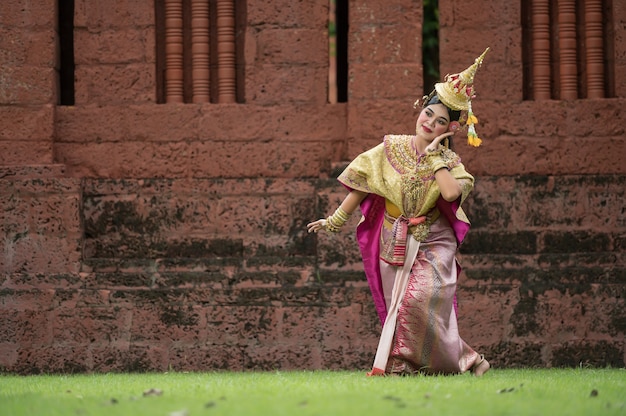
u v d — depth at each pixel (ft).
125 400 37.29
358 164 52.54
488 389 40.34
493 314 65.05
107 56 70.28
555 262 66.33
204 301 65.41
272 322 65.21
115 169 69.97
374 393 38.55
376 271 52.85
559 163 69.51
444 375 50.49
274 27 70.18
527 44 71.87
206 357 65.05
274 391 39.73
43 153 69.15
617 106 69.62
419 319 49.85
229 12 71.46
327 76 70.23
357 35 69.10
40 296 65.72
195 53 71.36
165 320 65.26
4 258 66.69
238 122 70.03
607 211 68.28
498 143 69.51
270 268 66.69
